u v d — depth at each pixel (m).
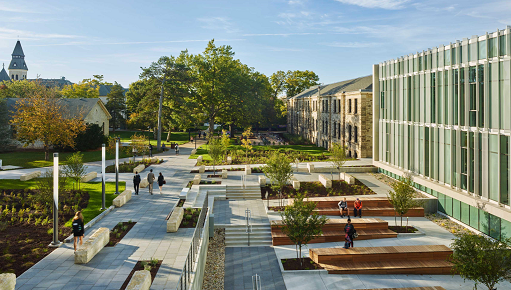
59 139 40.75
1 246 14.56
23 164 37.41
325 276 16.84
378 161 35.69
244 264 18.41
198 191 27.28
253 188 29.67
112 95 83.19
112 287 11.44
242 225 22.83
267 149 54.41
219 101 67.25
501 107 19.14
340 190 28.95
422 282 16.28
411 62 28.80
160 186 25.69
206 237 19.22
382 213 24.97
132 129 91.56
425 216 25.09
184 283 11.33
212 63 65.31
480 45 20.70
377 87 35.56
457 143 23.05
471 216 21.84
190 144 66.44
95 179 30.83
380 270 17.06
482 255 12.99
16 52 160.00
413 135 28.89
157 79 55.53
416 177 27.91
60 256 13.98
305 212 17.56
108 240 15.75
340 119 50.53
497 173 19.47
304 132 76.06
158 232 17.22
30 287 11.34
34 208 20.55
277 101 96.88
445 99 24.34
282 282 16.33
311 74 103.62
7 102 54.53
